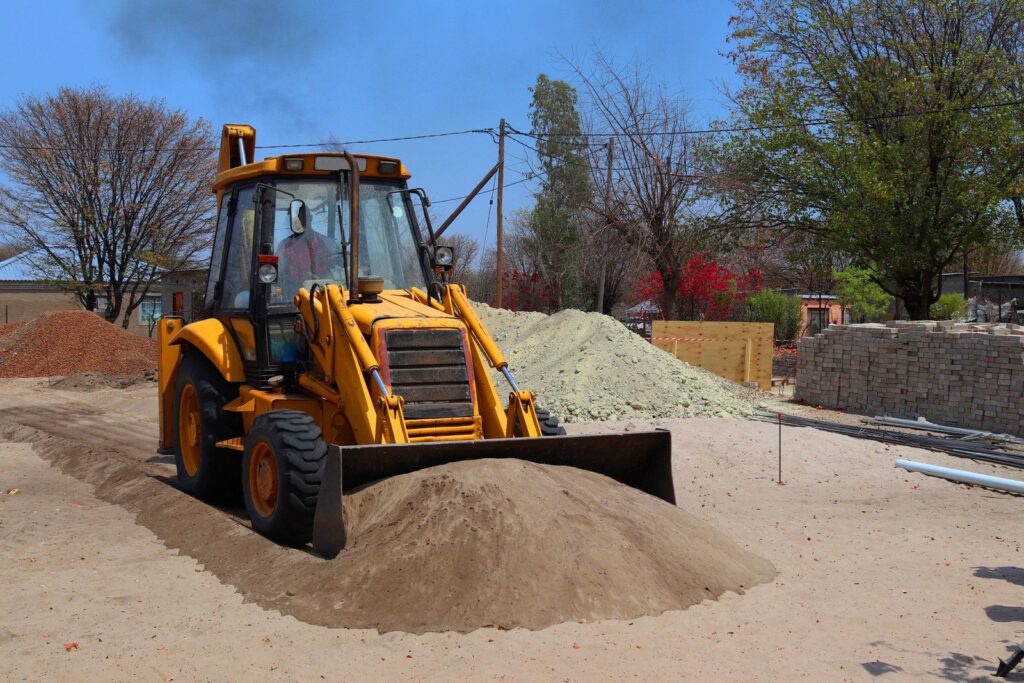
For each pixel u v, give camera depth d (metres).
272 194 8.52
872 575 7.18
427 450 6.95
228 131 10.60
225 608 6.18
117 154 34.19
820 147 24.22
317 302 7.93
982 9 22.47
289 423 7.30
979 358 15.93
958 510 9.77
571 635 5.49
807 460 12.41
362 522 6.66
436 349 7.61
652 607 5.95
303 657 5.25
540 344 19.44
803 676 4.98
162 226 35.03
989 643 5.66
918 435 14.66
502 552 6.02
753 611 6.11
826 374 18.81
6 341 28.11
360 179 8.91
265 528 7.39
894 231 22.97
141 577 6.93
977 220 22.73
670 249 27.14
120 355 27.17
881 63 23.69
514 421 7.86
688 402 16.50
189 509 8.55
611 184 27.39
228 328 9.12
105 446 13.66
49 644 5.57
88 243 34.38
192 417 9.73
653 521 6.84
